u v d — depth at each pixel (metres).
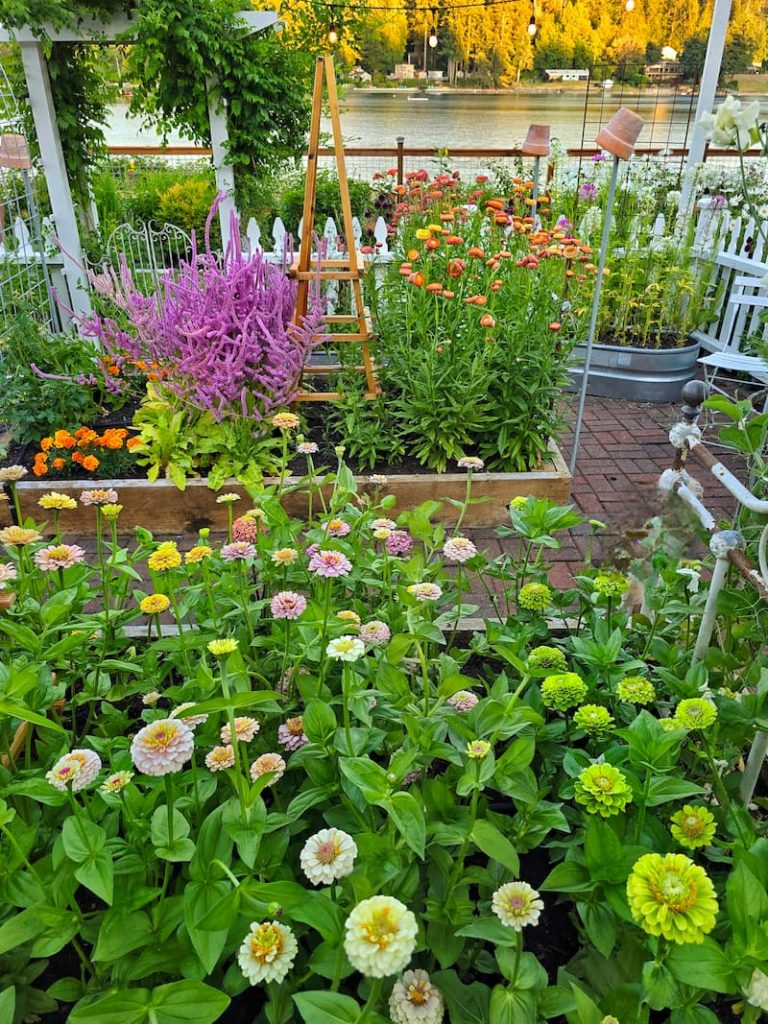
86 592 1.92
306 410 4.44
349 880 1.06
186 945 1.17
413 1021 1.04
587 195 6.04
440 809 1.33
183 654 1.76
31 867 1.18
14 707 1.23
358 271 3.93
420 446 3.96
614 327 5.79
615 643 1.66
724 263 5.63
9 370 4.14
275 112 5.83
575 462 4.36
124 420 4.29
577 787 1.20
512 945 1.08
